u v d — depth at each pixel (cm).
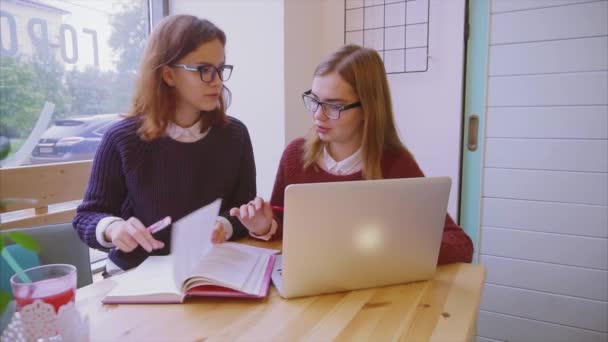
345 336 68
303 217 76
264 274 90
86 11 190
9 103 160
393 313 76
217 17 228
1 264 86
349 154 130
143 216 128
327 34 245
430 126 225
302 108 231
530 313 215
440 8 214
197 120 133
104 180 124
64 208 179
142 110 127
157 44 119
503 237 217
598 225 196
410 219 83
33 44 168
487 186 217
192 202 129
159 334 68
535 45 199
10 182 147
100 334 68
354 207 78
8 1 158
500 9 204
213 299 81
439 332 69
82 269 116
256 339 67
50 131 176
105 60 201
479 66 212
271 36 213
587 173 195
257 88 222
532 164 206
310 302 80
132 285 83
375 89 118
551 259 207
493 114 212
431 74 221
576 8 189
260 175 229
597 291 199
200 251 87
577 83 193
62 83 181
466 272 96
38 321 59
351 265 82
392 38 228
